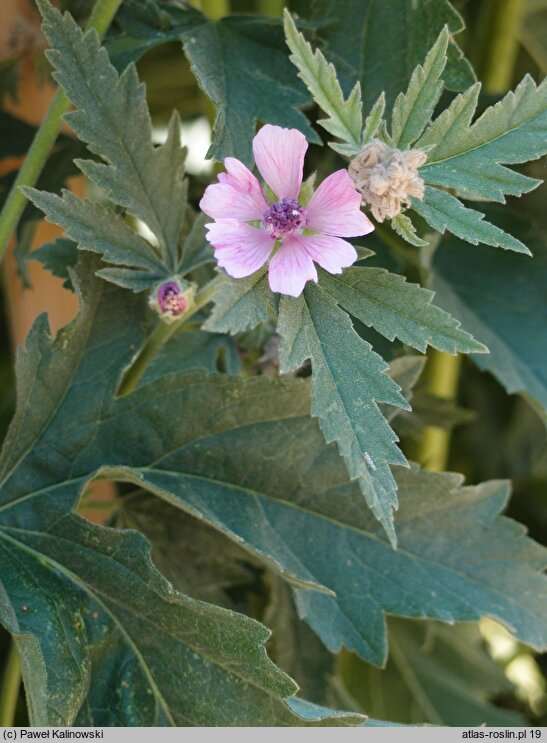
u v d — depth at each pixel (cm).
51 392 24
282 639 29
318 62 20
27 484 24
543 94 20
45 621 22
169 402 24
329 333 20
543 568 26
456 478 25
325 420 19
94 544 23
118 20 26
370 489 19
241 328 20
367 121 20
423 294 20
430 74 20
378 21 24
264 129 20
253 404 24
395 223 20
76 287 23
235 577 29
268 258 20
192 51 24
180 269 24
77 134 23
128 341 25
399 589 25
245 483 25
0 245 25
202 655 22
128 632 23
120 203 23
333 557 25
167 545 28
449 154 20
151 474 25
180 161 24
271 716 22
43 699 21
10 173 30
